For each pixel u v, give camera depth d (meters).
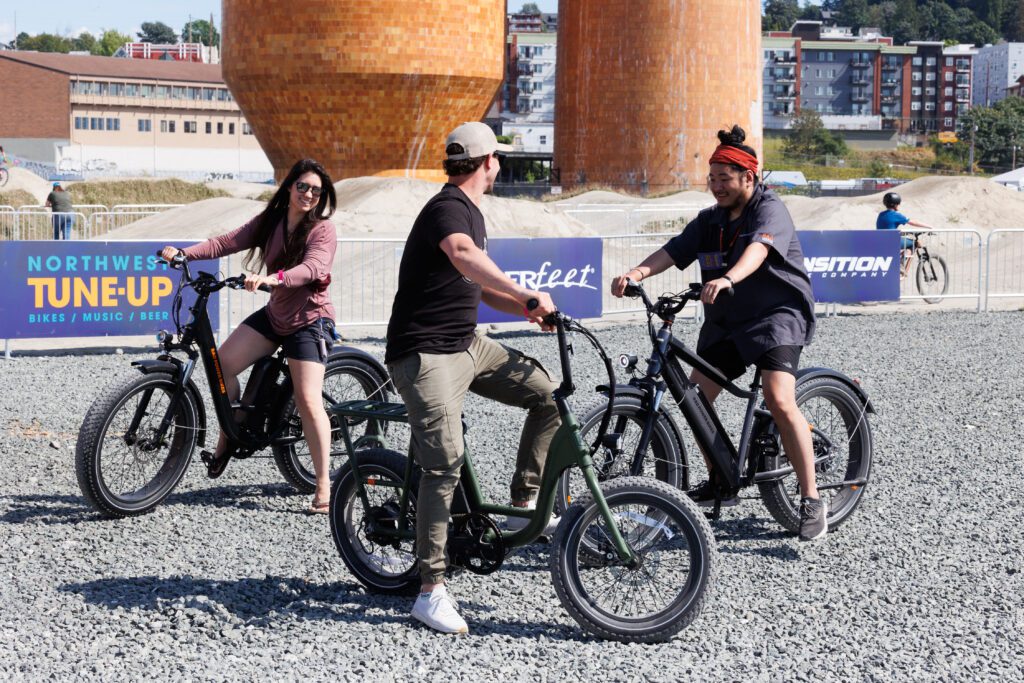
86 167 91.00
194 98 97.44
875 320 14.88
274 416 5.93
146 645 4.11
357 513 5.06
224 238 5.74
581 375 10.24
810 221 28.48
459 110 40.91
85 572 4.93
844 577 4.95
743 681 3.80
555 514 5.21
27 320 10.81
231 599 4.59
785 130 143.62
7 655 3.97
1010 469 6.88
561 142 52.19
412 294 4.26
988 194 33.75
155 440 5.76
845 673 3.87
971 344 12.61
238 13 40.22
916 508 6.03
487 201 25.27
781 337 5.00
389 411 4.57
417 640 4.17
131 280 11.20
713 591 4.20
